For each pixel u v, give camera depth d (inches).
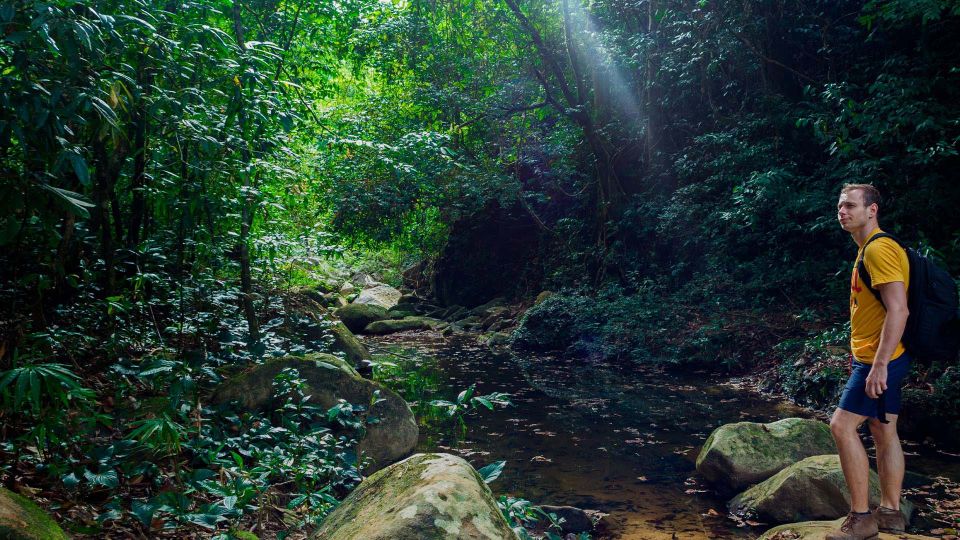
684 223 452.1
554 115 605.0
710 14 419.5
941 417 215.6
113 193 184.5
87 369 174.9
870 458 189.9
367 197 461.7
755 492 158.2
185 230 206.2
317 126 335.3
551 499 164.6
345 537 85.5
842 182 350.3
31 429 114.7
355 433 174.1
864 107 326.6
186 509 108.2
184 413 147.1
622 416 254.8
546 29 575.5
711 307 399.2
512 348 456.4
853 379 118.3
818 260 380.2
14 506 81.7
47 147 111.2
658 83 487.8
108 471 114.9
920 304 112.8
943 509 150.3
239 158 185.3
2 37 104.0
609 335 410.6
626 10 507.2
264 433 152.4
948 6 307.6
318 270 347.3
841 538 114.4
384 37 498.3
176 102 139.9
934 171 326.6
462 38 556.1
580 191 577.6
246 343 212.4
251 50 160.4
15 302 159.9
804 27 409.4
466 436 224.2
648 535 142.3
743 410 265.6
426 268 821.9
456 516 82.4
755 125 406.3
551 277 578.2
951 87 326.3
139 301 197.8
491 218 683.4
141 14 140.6
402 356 422.3
